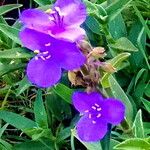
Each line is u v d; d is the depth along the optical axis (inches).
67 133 9.4
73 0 6.7
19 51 9.3
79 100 7.1
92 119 7.0
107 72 7.1
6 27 9.4
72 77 7.0
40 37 6.4
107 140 8.0
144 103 9.1
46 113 9.9
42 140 9.3
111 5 9.2
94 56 6.8
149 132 9.0
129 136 8.5
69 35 6.3
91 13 9.4
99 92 7.3
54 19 6.5
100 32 10.1
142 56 10.1
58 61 6.5
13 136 10.3
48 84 6.5
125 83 10.3
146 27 9.8
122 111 6.9
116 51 9.8
